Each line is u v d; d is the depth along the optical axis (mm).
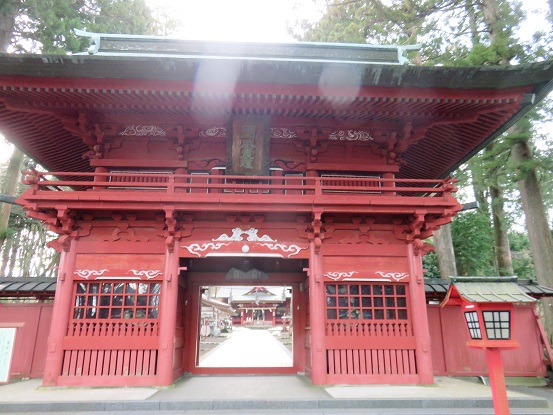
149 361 11375
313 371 11477
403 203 11648
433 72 10805
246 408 9469
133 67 10555
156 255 12016
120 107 12305
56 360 11070
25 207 11180
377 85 11172
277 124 13406
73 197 11094
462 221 27609
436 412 9023
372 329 11898
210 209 11438
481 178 20250
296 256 12164
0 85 10820
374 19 23578
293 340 15148
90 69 10531
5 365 11711
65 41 19500
